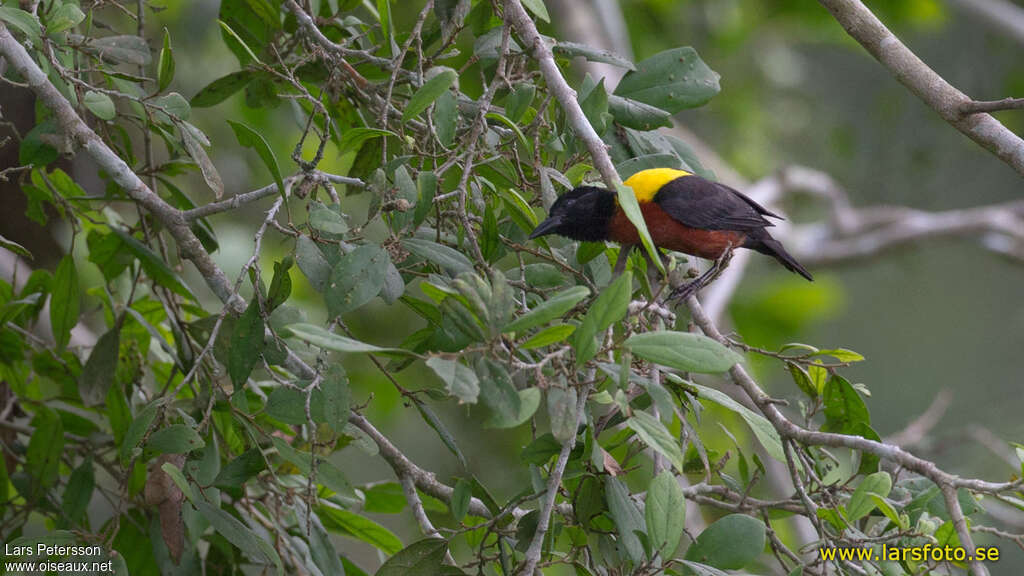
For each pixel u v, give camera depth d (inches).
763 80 911.0
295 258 263.9
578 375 267.1
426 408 293.0
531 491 272.1
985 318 1118.4
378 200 265.7
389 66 338.6
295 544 352.2
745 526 257.8
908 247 818.8
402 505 390.3
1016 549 716.7
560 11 705.6
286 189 286.8
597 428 289.3
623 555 271.4
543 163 342.6
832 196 828.6
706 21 876.6
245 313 266.8
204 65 650.2
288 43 382.6
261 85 384.2
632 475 467.2
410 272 284.2
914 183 957.8
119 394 362.3
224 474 274.8
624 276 226.8
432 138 323.3
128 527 358.3
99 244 371.2
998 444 552.4
